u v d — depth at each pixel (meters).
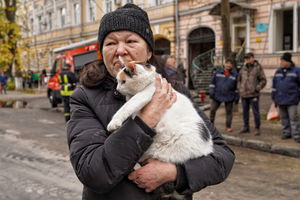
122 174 1.38
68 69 10.77
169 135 1.46
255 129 8.02
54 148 7.09
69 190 4.59
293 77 7.00
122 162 1.37
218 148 1.70
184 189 1.50
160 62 1.88
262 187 4.71
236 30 18.39
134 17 1.63
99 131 1.55
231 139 7.58
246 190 4.60
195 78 16.03
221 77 8.23
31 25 39.28
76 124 1.59
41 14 36.78
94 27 27.30
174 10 20.84
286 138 7.35
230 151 1.78
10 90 28.95
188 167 1.47
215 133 1.80
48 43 35.50
